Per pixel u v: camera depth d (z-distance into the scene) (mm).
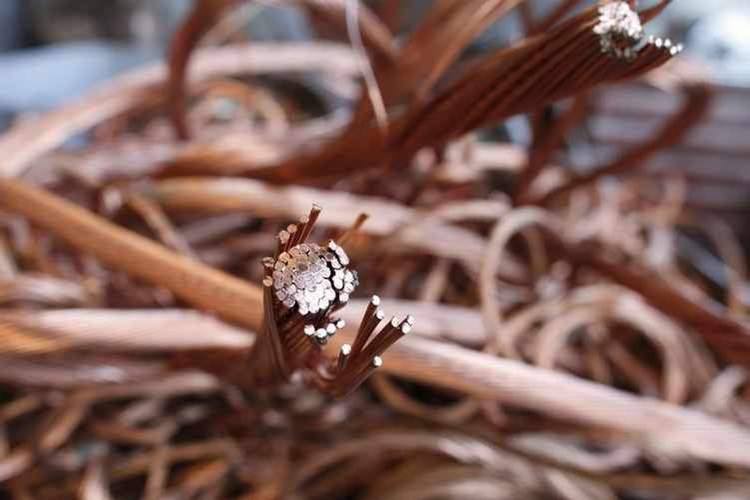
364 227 552
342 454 541
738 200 1073
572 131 867
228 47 796
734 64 1074
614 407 508
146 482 566
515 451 544
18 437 549
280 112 805
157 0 1152
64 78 982
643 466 562
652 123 1007
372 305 357
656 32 1121
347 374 384
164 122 831
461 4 500
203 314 490
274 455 553
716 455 527
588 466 552
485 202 609
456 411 570
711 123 1034
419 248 581
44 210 496
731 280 735
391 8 700
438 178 647
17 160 599
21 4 1219
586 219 728
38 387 517
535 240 630
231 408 562
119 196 581
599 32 399
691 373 634
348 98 876
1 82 959
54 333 464
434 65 504
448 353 481
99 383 509
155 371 520
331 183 564
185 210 566
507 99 445
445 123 466
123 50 1069
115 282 566
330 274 355
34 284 530
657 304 551
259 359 443
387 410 574
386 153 495
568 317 586
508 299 623
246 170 566
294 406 562
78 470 543
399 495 534
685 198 1077
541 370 501
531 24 558
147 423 564
